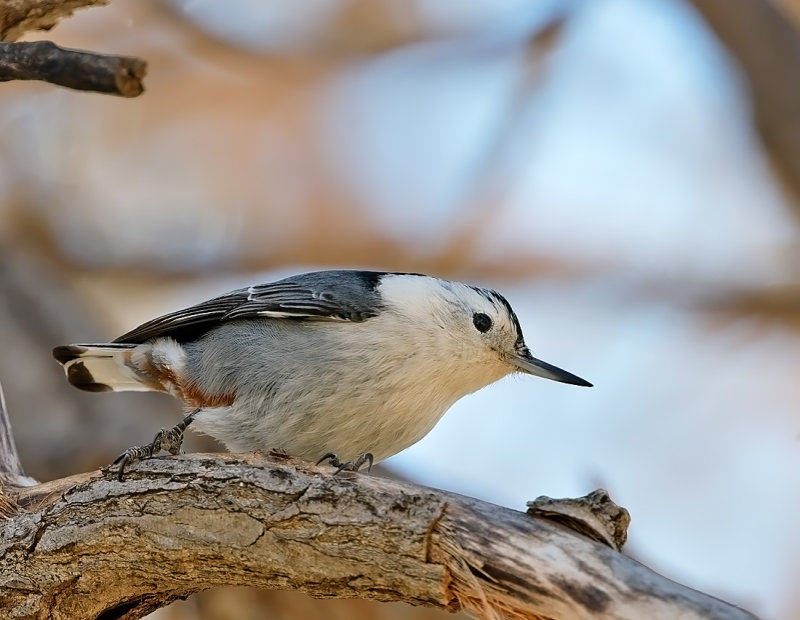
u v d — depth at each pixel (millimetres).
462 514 6062
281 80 13891
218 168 14117
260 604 11023
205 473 6605
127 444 11836
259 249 13969
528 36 13703
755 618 5312
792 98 11641
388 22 13859
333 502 6305
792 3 12656
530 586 5789
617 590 5598
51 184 14219
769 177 13383
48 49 6145
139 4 13531
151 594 7000
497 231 13992
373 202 14000
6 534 6926
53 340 12938
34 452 11742
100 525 6680
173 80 13922
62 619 6969
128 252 14117
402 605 10750
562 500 5973
